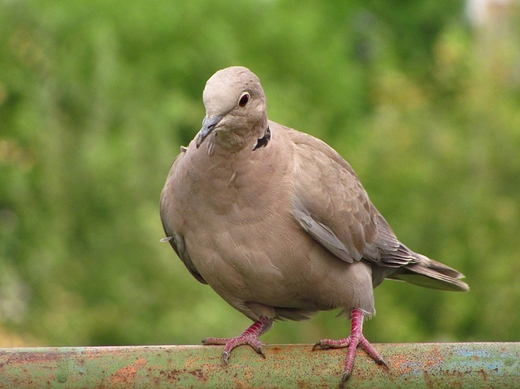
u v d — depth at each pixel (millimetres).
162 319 13102
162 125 15039
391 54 26797
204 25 19891
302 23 23141
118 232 13453
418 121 17266
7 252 14328
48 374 5395
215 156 6023
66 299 13633
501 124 16406
